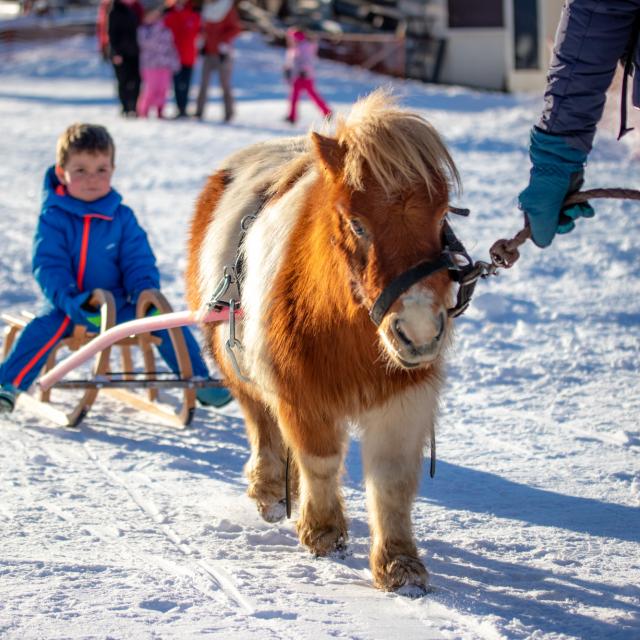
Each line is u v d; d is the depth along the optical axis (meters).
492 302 11.05
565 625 4.48
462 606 4.66
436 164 4.27
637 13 4.49
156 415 8.10
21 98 32.16
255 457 6.15
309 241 4.83
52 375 7.64
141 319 6.80
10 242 14.55
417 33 40.59
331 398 4.91
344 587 4.96
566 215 4.87
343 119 4.75
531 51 37.00
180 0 27.14
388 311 4.19
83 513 5.92
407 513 5.06
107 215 8.03
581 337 10.13
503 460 7.00
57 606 4.50
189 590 4.78
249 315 5.27
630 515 5.98
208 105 31.05
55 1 48.66
